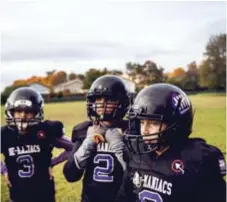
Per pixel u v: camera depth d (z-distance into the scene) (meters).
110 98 1.29
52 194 1.57
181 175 1.01
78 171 1.31
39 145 1.59
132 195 1.11
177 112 0.98
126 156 1.16
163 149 1.05
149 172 1.07
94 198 1.34
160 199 1.04
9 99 1.56
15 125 1.60
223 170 0.99
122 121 1.33
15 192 1.61
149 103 0.99
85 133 1.37
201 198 0.99
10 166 1.61
